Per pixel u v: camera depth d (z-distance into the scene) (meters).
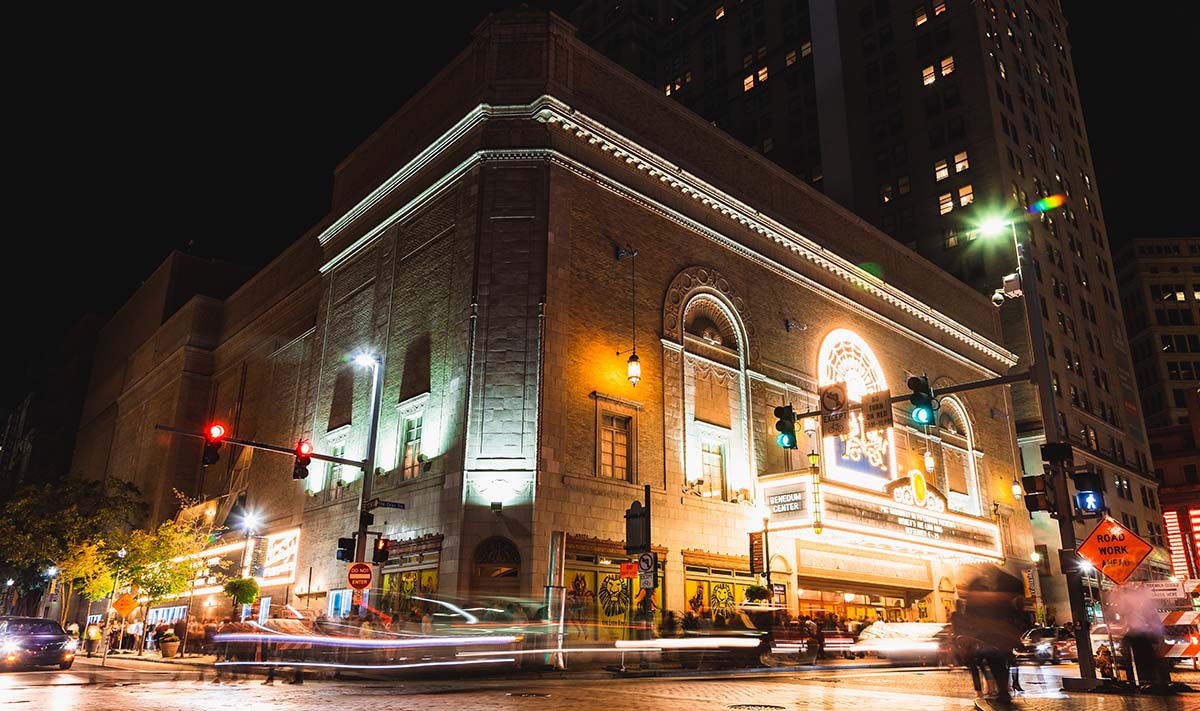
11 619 23.77
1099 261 75.75
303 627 26.64
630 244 30.55
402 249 32.84
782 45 80.06
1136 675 16.47
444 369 27.97
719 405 32.22
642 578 22.14
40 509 47.19
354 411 32.97
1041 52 76.81
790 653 25.59
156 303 63.22
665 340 30.52
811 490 30.64
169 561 41.34
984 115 63.28
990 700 11.17
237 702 13.38
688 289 32.22
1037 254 64.38
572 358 27.23
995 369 52.00
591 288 28.59
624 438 28.47
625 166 31.16
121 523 50.12
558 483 25.53
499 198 28.44
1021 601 11.55
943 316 46.97
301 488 35.50
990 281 59.28
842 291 40.34
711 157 35.47
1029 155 67.06
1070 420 61.44
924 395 19.14
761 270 36.09
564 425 26.28
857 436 38.25
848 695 14.27
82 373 78.94
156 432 53.97
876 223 67.06
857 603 35.66
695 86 88.25
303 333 41.19
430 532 25.94
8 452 95.44
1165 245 113.62
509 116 29.19
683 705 12.34
